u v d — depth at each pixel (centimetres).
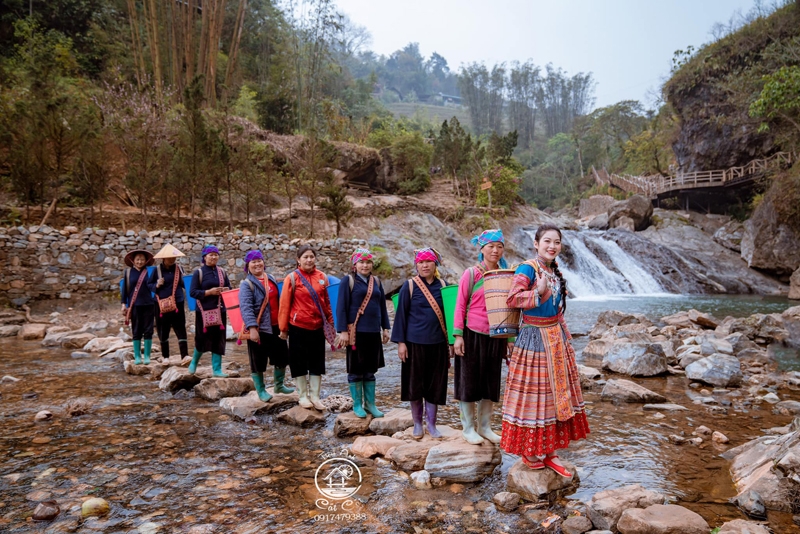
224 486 333
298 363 489
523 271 323
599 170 5859
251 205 1709
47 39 2052
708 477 353
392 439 405
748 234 2469
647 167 4472
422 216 2048
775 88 1908
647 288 2198
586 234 2562
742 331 964
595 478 350
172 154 1445
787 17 2678
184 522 284
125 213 1451
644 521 268
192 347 888
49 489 327
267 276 523
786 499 302
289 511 298
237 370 713
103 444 412
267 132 2162
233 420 480
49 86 1452
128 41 2473
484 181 2425
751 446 391
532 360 324
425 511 299
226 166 1499
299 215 1791
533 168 7244
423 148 2702
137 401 546
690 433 452
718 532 264
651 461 383
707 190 3241
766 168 2661
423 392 401
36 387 602
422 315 400
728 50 2973
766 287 2239
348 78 4931
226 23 3123
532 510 301
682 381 664
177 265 705
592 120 6394
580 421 336
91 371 696
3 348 874
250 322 493
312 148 1788
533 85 9525
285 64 3023
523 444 321
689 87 3203
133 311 695
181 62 2375
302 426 460
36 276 1155
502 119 10012
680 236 2784
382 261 1587
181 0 2350
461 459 348
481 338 368
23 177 1199
